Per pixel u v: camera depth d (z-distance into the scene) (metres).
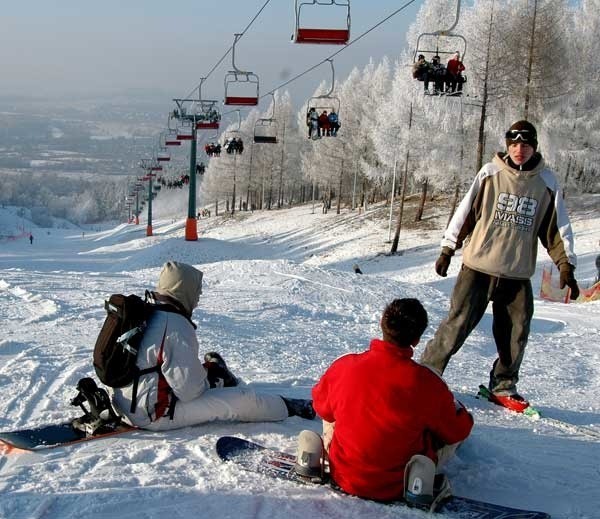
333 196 69.56
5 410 4.03
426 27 31.83
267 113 74.38
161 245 38.31
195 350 3.65
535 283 23.06
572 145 33.94
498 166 4.46
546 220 4.48
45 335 6.55
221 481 3.03
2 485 2.89
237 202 104.88
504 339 4.70
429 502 2.77
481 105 27.89
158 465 3.19
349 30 10.67
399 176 44.44
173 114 35.56
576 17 37.16
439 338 4.66
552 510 2.96
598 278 19.44
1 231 122.06
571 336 9.56
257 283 12.39
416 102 33.84
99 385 4.48
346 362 3.05
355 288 12.30
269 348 6.70
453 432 2.98
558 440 4.03
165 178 61.75
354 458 2.91
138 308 3.59
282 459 3.27
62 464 3.17
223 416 3.77
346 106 54.69
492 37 27.14
